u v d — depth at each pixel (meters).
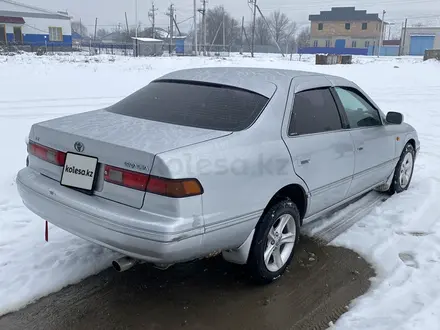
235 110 3.40
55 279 3.52
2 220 4.54
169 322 3.12
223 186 2.93
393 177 5.53
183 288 3.52
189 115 3.39
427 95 15.83
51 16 54.22
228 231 3.02
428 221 4.79
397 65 29.20
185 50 62.69
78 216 2.97
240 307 3.29
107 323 3.09
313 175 3.73
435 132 9.67
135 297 3.39
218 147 2.99
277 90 3.61
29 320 3.11
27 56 27.31
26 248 3.98
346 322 3.09
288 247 3.67
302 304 3.34
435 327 2.99
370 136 4.61
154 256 2.73
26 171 3.52
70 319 3.12
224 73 3.95
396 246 4.22
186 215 2.73
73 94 13.10
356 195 4.71
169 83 3.95
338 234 4.49
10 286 3.40
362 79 21.31
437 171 6.67
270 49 70.31
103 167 2.93
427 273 3.72
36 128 3.40
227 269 3.81
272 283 3.61
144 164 2.74
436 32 77.06
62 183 3.12
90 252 3.92
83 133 3.08
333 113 4.14
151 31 77.94
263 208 3.25
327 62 31.77
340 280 3.68
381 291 3.48
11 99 11.75
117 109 3.77
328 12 86.00
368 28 83.81
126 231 2.74
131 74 18.75
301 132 3.67
